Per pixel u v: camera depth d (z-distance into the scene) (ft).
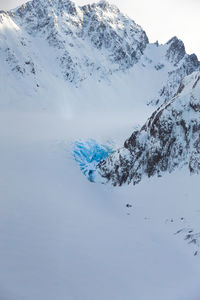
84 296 69.97
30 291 70.08
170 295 71.36
